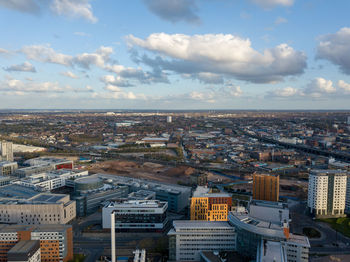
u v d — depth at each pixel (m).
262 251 196.75
